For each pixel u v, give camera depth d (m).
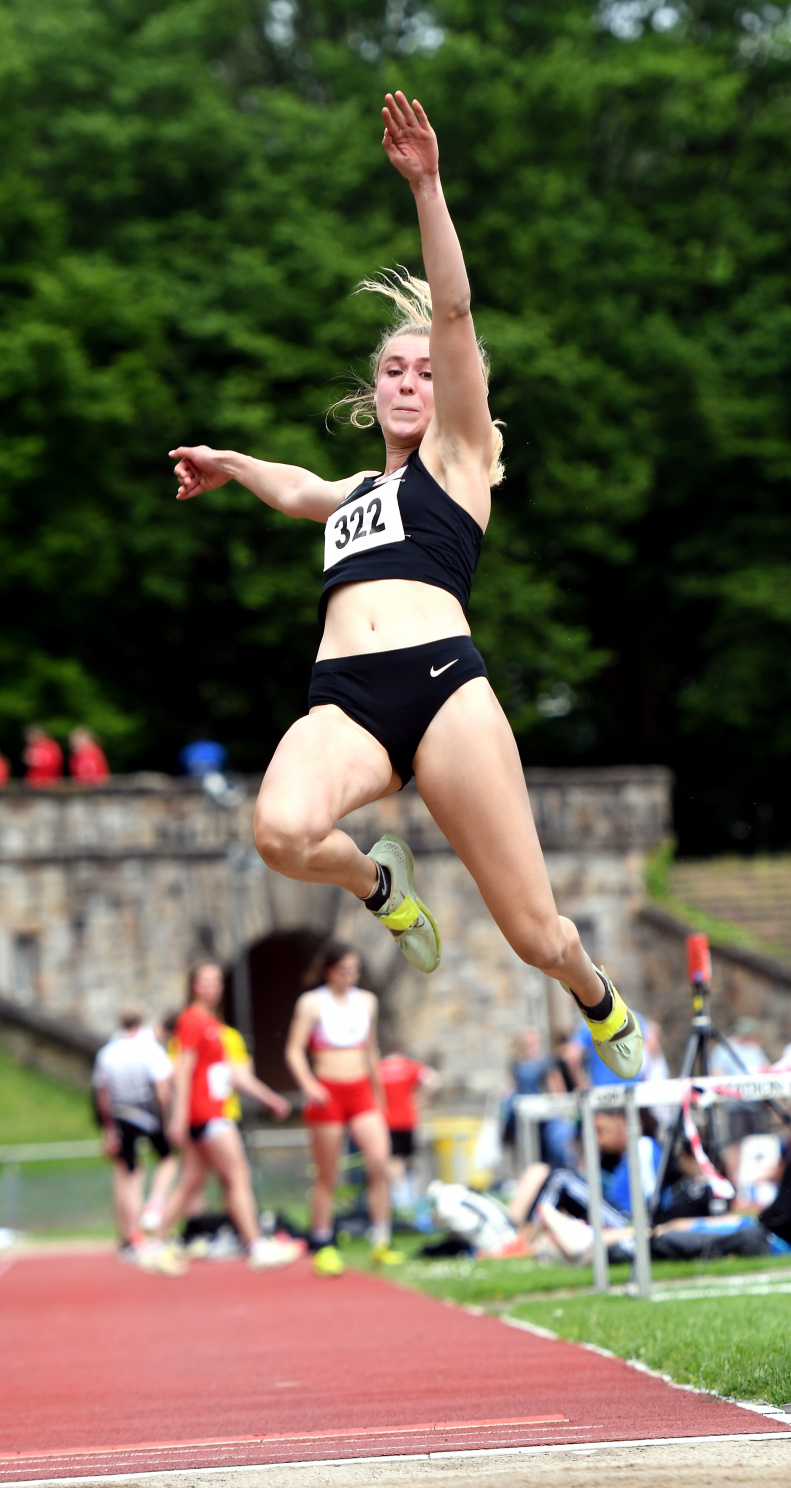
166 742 147.88
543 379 130.88
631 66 142.88
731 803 161.00
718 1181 29.45
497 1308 31.67
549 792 124.56
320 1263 45.47
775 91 153.38
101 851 115.19
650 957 123.44
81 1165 82.94
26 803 114.62
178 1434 16.94
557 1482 12.27
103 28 137.88
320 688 14.61
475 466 15.31
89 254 138.38
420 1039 118.88
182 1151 55.66
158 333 131.75
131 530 131.88
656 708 159.50
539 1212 43.44
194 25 138.50
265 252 134.88
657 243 145.38
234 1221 52.03
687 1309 25.23
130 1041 60.44
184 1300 40.75
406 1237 60.84
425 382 15.90
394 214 140.38
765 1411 15.65
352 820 118.88
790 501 149.62
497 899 14.54
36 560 127.38
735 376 144.62
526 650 132.25
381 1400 18.86
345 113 138.75
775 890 128.50
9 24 134.12
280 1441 15.36
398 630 14.56
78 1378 24.67
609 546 139.62
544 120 139.75
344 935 118.56
